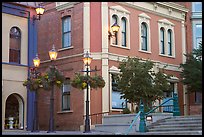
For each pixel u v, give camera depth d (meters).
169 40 34.44
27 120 27.23
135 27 31.53
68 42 30.67
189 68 31.45
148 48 32.28
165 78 27.95
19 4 27.52
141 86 26.25
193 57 31.81
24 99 27.27
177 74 34.22
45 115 31.14
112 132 23.27
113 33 29.39
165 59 33.50
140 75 26.25
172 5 34.44
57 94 30.48
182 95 34.22
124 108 28.59
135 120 21.42
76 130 28.67
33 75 23.81
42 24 32.53
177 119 22.30
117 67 29.55
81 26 29.58
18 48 27.45
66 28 30.95
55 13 31.75
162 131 21.05
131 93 26.47
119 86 26.70
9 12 27.06
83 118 28.34
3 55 26.47
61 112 29.86
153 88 26.66
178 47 34.88
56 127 30.02
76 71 29.34
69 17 30.83
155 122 22.97
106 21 29.31
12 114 27.38
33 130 24.20
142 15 32.09
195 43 36.12
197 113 34.41
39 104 31.56
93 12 29.39
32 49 28.02
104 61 28.78
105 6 29.41
